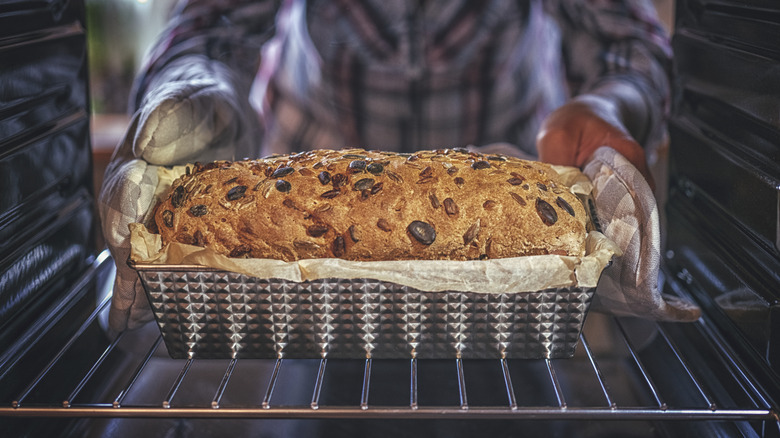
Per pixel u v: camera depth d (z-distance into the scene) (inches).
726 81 28.4
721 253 28.2
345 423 26.0
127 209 25.0
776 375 23.7
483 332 24.1
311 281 23.4
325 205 24.2
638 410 22.1
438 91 38.6
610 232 25.1
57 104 30.4
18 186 27.2
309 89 40.2
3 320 25.8
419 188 24.4
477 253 24.2
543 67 41.4
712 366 26.3
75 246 31.4
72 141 31.5
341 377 27.8
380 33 37.7
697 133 31.2
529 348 24.3
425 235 23.8
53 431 25.2
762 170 25.3
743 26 26.9
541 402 26.4
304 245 24.0
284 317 24.0
